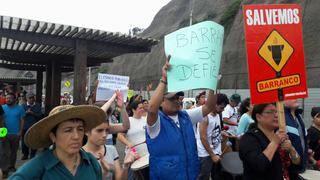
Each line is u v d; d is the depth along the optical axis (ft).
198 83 11.58
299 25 12.01
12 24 31.04
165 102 12.89
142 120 19.51
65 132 7.49
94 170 7.99
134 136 19.13
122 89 20.27
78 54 35.68
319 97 50.62
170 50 12.24
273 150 11.05
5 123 29.25
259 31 11.70
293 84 11.80
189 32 12.00
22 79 107.65
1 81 107.24
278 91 11.64
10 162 29.86
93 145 11.39
